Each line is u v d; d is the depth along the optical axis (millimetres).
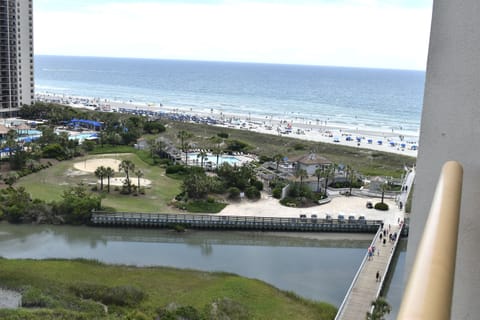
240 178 75062
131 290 39125
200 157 95688
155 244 56719
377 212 68125
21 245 53781
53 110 137750
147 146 101750
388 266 46312
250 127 151250
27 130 112500
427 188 4477
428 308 2281
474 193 4121
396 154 111562
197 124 143375
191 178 70625
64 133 102250
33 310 35094
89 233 59062
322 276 48719
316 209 68938
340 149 115062
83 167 85938
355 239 60656
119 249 54281
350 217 63438
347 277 48750
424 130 4508
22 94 140125
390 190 78438
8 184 72562
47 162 86625
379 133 153375
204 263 51188
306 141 124312
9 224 59875
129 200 68500
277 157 87562
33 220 60719
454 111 4215
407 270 4695
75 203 61188
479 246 4094
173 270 46656
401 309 2395
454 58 4184
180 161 91625
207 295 40062
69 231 59156
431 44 4363
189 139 113875
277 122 170625
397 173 93375
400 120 197625
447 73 4246
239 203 69812
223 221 61125
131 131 108812
